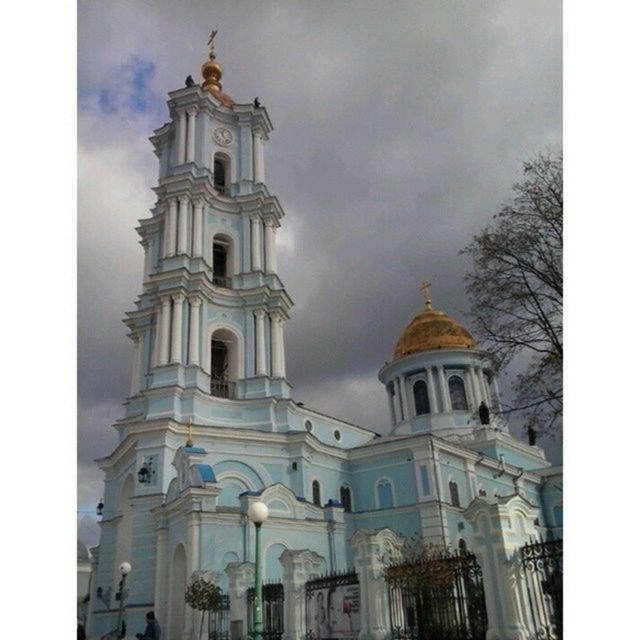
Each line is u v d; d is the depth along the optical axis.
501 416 21.86
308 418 44.22
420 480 42.47
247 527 28.56
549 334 20.12
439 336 58.31
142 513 32.81
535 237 20.03
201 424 36.31
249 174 46.94
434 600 15.55
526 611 13.42
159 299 39.56
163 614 28.78
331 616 18.19
